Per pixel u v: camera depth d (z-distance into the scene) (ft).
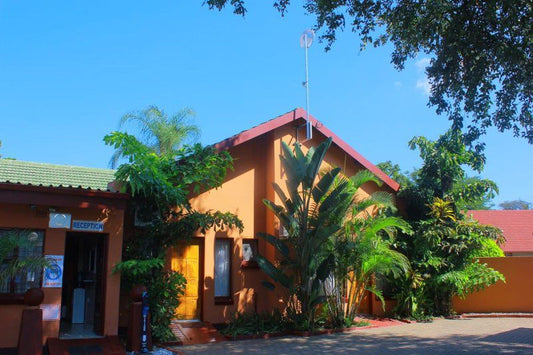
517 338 37.99
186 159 39.11
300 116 48.21
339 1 34.14
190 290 42.78
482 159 34.50
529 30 30.89
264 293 45.73
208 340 37.27
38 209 32.24
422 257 50.93
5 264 31.04
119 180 34.55
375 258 42.91
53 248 32.48
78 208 33.73
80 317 39.60
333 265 41.63
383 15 34.60
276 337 39.45
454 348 33.81
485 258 55.83
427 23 33.76
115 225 34.96
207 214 37.50
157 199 35.58
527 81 33.40
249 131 45.21
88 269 40.11
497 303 54.34
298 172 41.22
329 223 42.04
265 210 47.67
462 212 55.67
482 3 31.45
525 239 80.79
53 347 30.66
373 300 51.29
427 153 55.16
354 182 45.32
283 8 33.68
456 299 54.54
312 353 32.55
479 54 32.81
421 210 53.52
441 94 34.19
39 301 28.66
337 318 43.47
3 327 30.17
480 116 34.14
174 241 37.01
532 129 34.04
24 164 44.75
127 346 32.60
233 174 46.55
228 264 45.44
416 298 49.29
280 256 45.06
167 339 35.65
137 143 34.32
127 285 36.40
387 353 32.32
